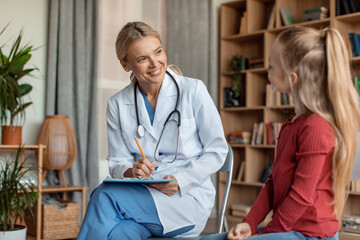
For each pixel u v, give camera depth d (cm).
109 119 210
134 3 448
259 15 509
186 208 182
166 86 201
